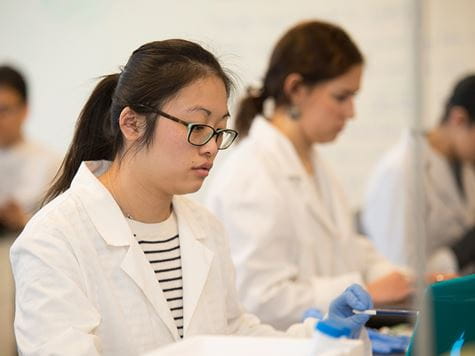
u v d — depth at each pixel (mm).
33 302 1616
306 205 2654
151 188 1771
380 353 2018
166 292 1790
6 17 5199
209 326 1815
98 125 1840
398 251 3490
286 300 2480
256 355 1361
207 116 1686
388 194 3533
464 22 4754
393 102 4750
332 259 2732
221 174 2650
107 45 5070
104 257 1716
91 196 1752
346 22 4797
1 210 4660
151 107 1680
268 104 2768
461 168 3820
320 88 2582
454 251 3670
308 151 2775
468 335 1660
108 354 1687
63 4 5109
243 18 4898
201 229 1896
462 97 3777
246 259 2480
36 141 5172
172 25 4980
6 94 4867
